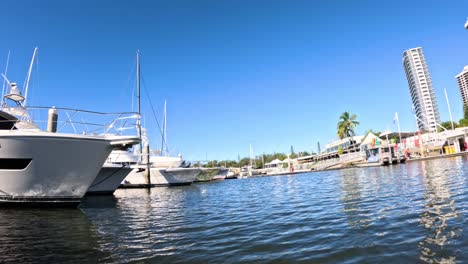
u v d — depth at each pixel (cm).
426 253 548
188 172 3353
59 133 1212
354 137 7700
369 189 1650
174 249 675
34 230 909
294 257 580
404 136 7256
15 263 602
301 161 9169
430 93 10438
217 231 845
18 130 1182
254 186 2897
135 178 2900
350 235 706
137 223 1020
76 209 1283
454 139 5866
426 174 2292
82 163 1269
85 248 704
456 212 855
